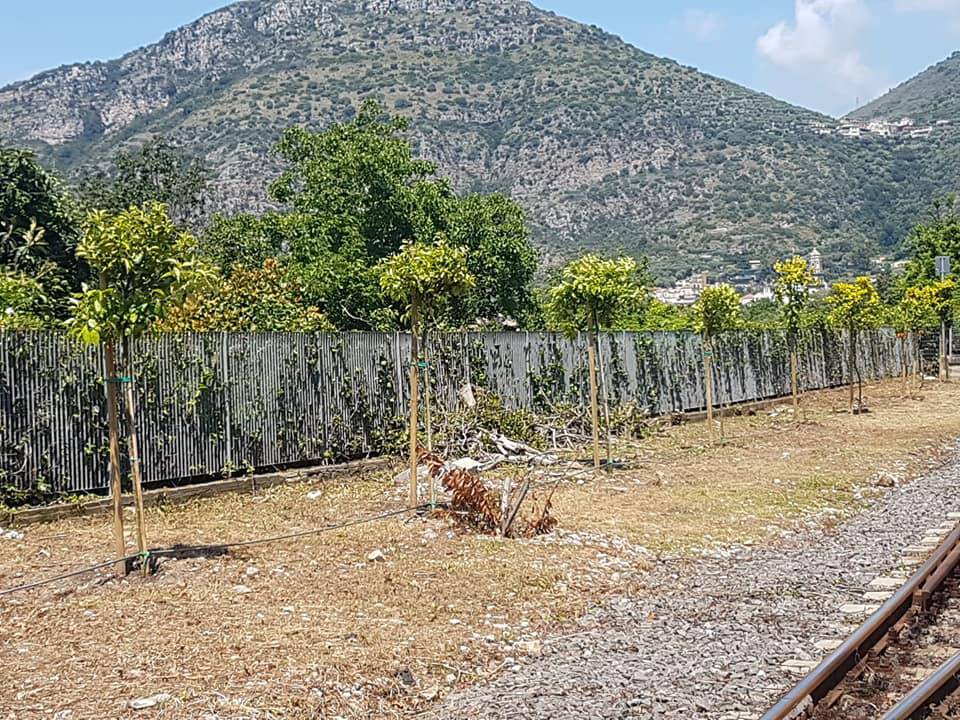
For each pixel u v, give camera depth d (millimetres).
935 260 50344
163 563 10070
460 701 6715
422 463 15297
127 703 6320
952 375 47562
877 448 20750
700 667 7246
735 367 30234
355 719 6336
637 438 22062
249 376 15508
